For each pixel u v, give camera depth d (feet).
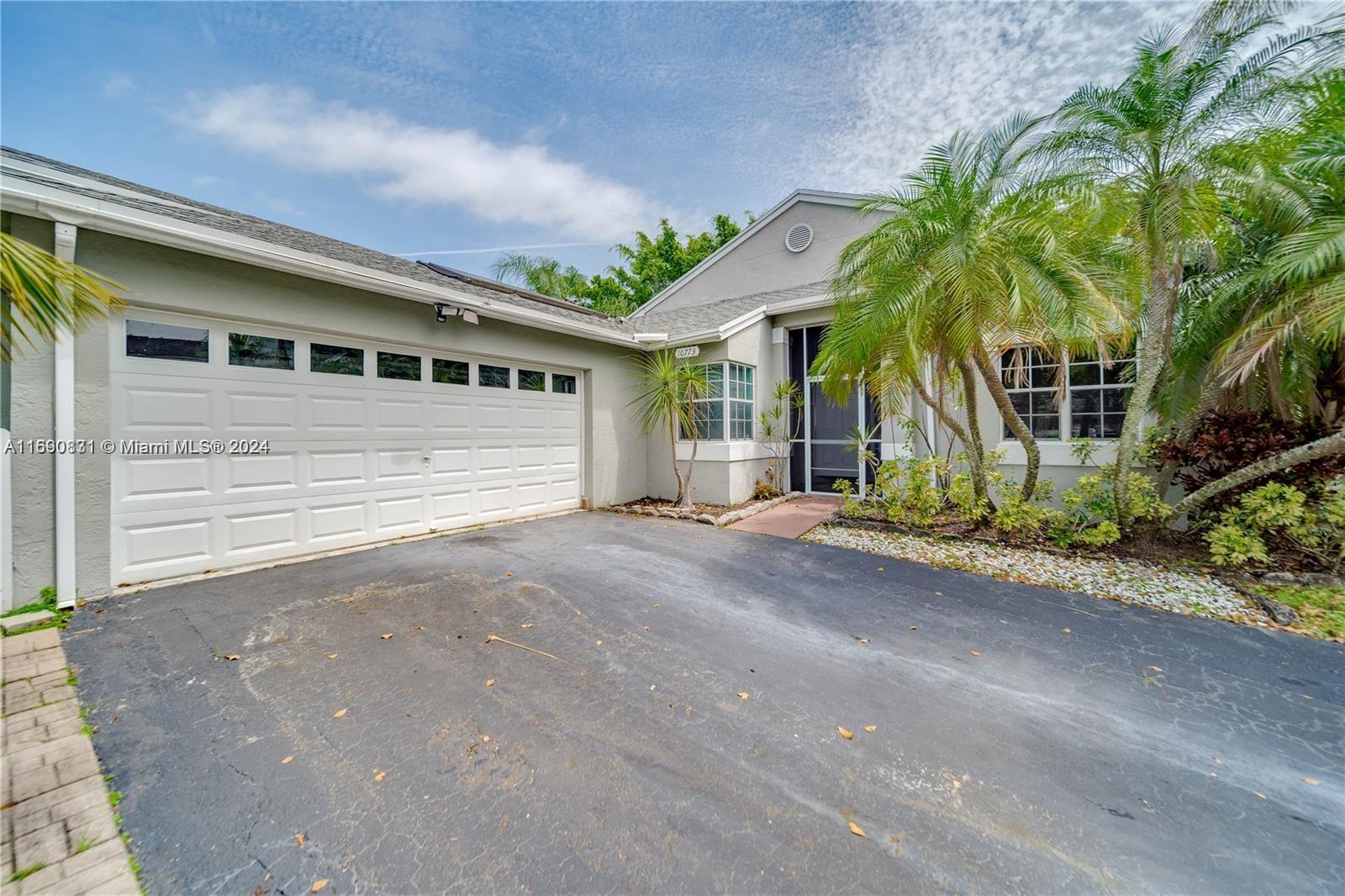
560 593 15.30
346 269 18.07
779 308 32.86
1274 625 13.17
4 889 5.45
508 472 25.94
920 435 28.04
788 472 34.37
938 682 10.41
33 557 13.16
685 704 9.55
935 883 5.78
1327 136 15.61
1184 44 16.47
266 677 10.26
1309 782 7.52
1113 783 7.49
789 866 6.00
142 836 6.30
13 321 8.54
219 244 15.12
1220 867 6.03
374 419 20.76
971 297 16.78
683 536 22.80
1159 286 18.07
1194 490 19.76
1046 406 24.66
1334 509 15.76
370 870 5.91
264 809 6.82
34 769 7.43
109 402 14.47
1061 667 11.04
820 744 8.38
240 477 17.24
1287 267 14.92
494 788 7.29
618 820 6.72
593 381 29.73
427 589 15.43
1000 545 20.42
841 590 15.85
